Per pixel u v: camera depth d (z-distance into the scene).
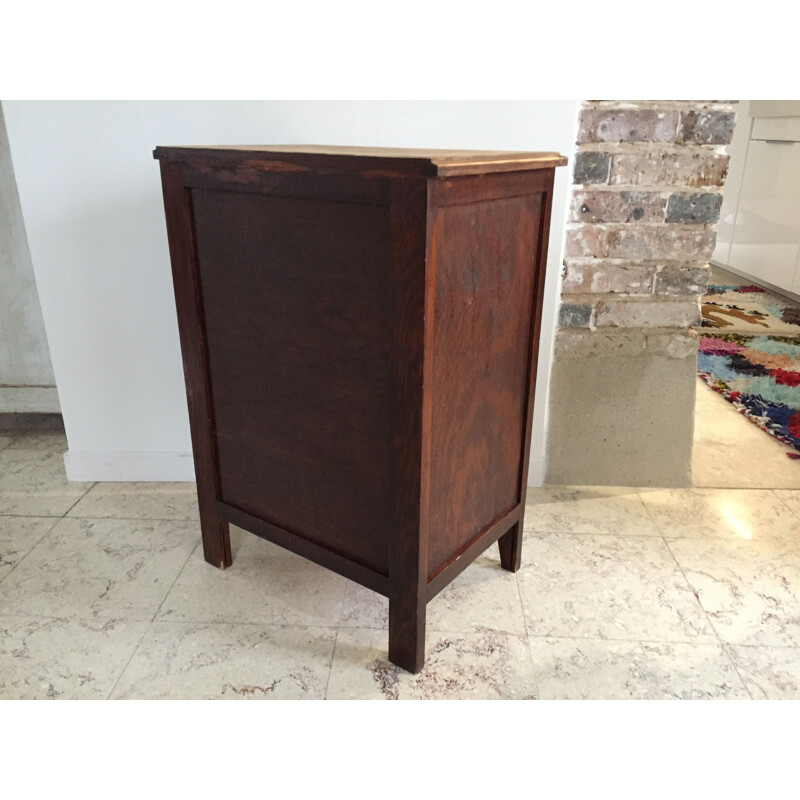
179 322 1.35
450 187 0.98
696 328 1.72
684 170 1.58
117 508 1.76
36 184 1.59
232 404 1.35
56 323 1.72
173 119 1.54
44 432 2.18
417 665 1.23
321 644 1.31
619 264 1.66
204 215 1.24
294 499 1.32
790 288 3.51
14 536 1.63
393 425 1.10
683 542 1.62
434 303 1.02
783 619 1.37
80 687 1.20
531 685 1.21
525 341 1.32
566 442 1.83
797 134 3.38
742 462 1.99
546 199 1.23
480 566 1.53
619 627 1.35
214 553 1.52
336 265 1.08
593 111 1.54
